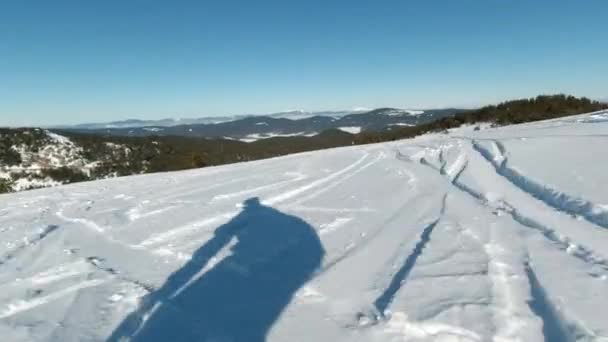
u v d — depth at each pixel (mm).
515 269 3234
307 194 7078
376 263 3635
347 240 4367
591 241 3588
